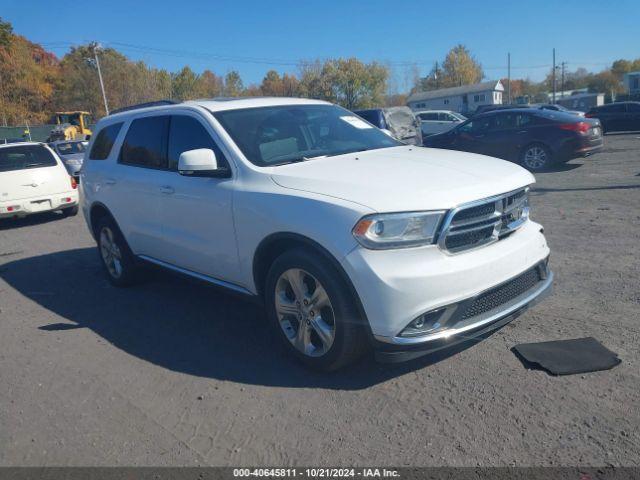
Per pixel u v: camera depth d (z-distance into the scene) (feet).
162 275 21.66
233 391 12.28
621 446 9.36
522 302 12.19
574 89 377.91
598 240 21.50
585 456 9.20
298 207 12.00
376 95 225.15
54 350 15.39
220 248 14.46
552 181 37.50
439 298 10.82
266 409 11.43
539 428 10.00
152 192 16.75
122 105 200.85
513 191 12.43
